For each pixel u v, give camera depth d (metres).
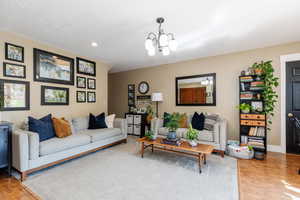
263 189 1.81
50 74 3.20
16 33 2.64
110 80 6.12
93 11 2.00
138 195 1.70
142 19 2.20
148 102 5.08
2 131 2.08
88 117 3.70
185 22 2.27
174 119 2.90
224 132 2.89
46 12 2.02
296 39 2.89
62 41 3.00
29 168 2.05
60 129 2.69
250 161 2.67
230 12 2.01
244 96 3.23
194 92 4.16
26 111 2.81
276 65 3.16
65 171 2.27
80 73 3.84
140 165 2.50
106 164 2.53
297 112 2.97
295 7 1.89
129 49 3.46
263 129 3.00
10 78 2.61
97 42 3.05
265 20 2.20
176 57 4.05
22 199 1.62
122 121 3.84
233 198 1.64
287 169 2.34
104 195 1.69
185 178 2.07
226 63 3.71
